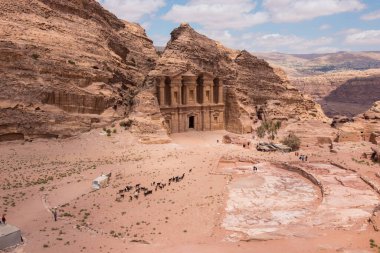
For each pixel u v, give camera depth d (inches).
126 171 2482.8
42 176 2321.6
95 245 1346.0
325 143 3481.8
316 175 2375.7
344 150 3058.6
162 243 1390.3
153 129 3484.3
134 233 1519.4
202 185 2198.6
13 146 2957.7
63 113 3324.3
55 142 3139.8
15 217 1644.9
